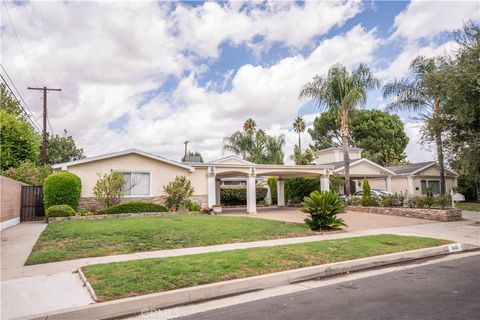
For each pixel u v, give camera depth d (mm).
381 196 21562
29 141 25531
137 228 12336
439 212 17047
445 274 7184
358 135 48094
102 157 19031
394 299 5457
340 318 4641
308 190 29484
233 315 4949
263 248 9242
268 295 5977
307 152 43000
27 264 7961
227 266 7176
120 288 5824
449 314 4691
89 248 9500
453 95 14984
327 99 26594
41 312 4984
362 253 8695
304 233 12492
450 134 16766
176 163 20688
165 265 7215
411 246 9750
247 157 42438
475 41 15164
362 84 26156
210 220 14875
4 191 14148
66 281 6570
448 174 36094
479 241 11164
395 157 46719
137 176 19984
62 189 17094
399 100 25016
